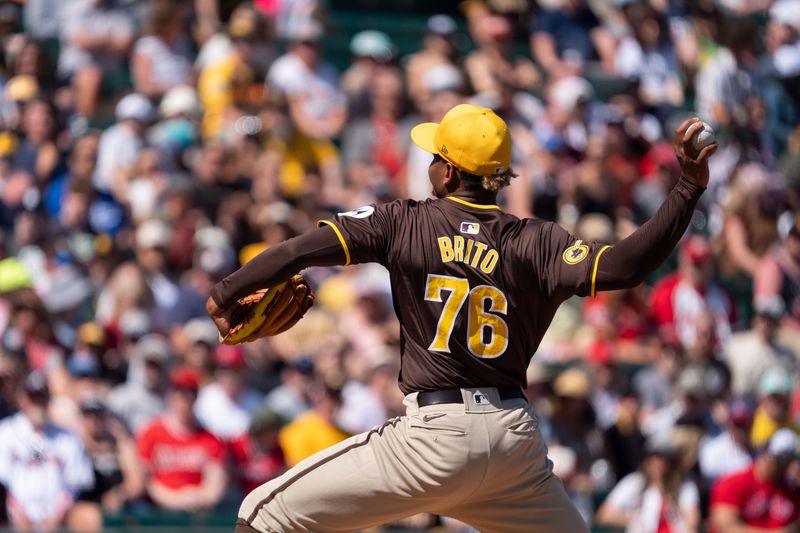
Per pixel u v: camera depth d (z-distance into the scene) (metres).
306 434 32.41
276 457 32.28
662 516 33.03
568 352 37.94
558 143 45.34
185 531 30.05
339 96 45.97
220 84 43.31
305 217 40.53
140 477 31.31
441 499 16.19
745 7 56.47
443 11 56.91
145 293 35.81
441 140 16.67
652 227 15.48
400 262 16.17
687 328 40.28
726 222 44.84
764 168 48.62
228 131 41.88
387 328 36.91
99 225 38.91
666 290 40.81
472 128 16.47
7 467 30.11
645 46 51.34
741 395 38.53
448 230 16.23
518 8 50.53
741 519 33.28
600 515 33.50
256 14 45.22
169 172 40.38
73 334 36.12
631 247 15.56
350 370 35.16
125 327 34.91
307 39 45.44
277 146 42.81
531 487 16.41
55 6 45.22
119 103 41.94
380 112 45.75
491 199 16.75
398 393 34.50
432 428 15.91
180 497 31.23
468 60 48.09
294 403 34.19
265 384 35.09
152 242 36.62
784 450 33.19
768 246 44.28
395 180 44.53
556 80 48.59
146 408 32.91
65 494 30.27
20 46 42.78
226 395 33.34
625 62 50.97
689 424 34.97
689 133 15.14
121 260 37.34
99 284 37.00
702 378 35.31
